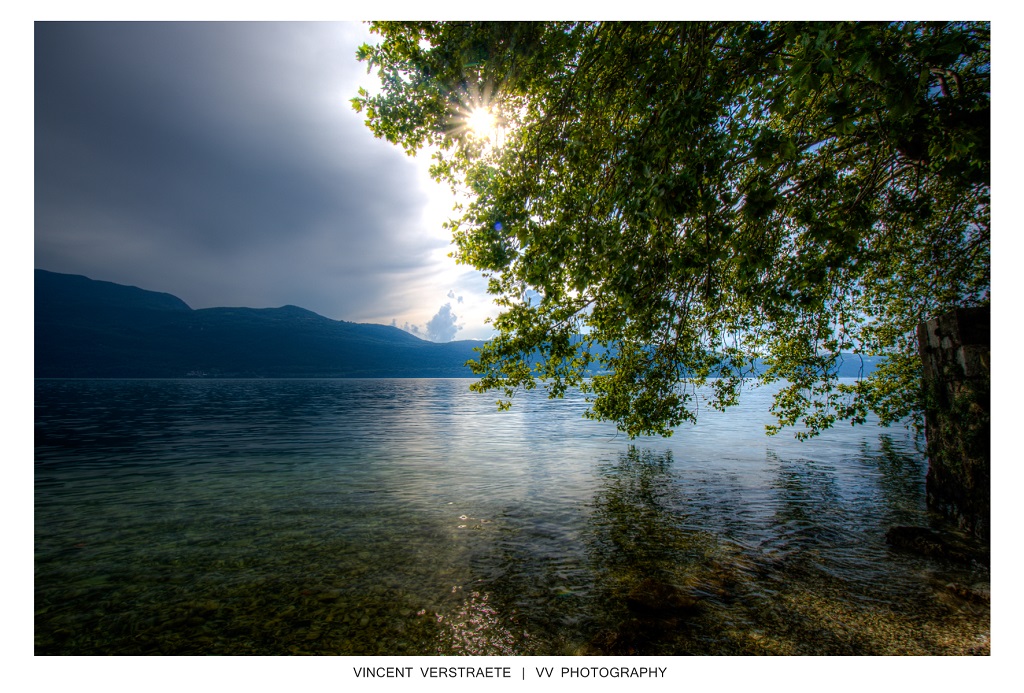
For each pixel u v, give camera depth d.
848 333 12.72
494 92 8.40
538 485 15.21
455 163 9.94
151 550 9.41
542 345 10.01
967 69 7.38
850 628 5.96
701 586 7.30
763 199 5.58
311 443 26.75
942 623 6.02
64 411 49.12
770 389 86.06
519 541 9.71
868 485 14.38
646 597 6.80
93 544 9.80
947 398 9.70
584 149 7.96
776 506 12.13
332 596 7.22
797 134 7.32
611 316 9.76
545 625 6.27
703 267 6.88
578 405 60.25
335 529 10.70
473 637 6.02
